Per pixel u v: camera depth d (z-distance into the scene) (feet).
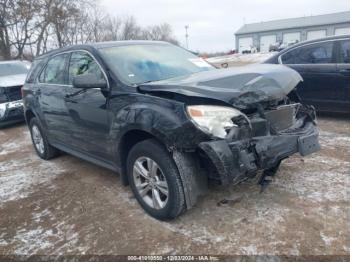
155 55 13.01
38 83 16.28
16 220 11.27
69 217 11.10
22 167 16.74
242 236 9.10
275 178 12.32
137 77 11.34
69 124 13.74
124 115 10.18
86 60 12.57
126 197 12.12
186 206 9.32
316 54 19.84
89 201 12.09
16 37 78.79
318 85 19.62
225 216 10.11
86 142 13.00
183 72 12.53
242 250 8.56
